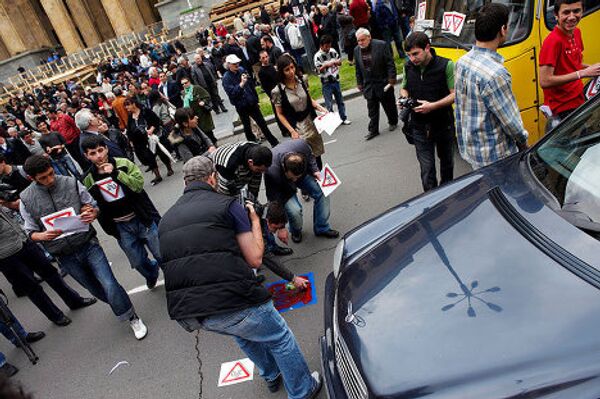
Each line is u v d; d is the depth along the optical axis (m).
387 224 2.46
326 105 7.23
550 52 3.32
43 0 31.30
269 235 4.01
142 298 4.34
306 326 3.26
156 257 4.05
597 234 1.72
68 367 3.67
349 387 1.85
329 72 6.91
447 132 3.69
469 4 4.43
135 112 7.54
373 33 9.69
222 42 16.69
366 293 1.98
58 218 3.34
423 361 1.58
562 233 1.78
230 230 2.19
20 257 3.97
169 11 27.11
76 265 3.61
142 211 3.80
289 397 2.53
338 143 6.68
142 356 3.54
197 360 3.31
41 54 33.47
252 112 7.17
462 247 1.93
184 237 2.14
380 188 4.95
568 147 2.21
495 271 1.74
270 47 9.99
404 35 10.60
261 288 2.23
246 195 3.02
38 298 4.11
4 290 5.51
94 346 3.84
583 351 1.36
